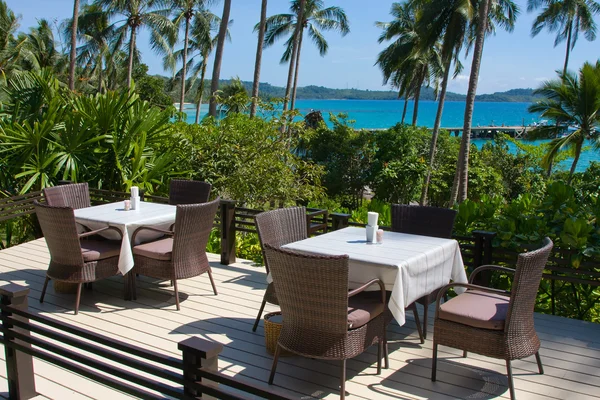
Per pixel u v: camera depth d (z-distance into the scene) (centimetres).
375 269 328
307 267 283
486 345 298
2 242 812
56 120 841
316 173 1107
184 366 211
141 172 850
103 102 841
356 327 299
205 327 405
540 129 2184
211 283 482
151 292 489
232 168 991
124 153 857
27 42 2884
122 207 522
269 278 378
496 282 509
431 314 441
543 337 395
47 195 525
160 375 219
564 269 450
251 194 1002
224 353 359
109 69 3419
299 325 299
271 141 1021
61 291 484
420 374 331
